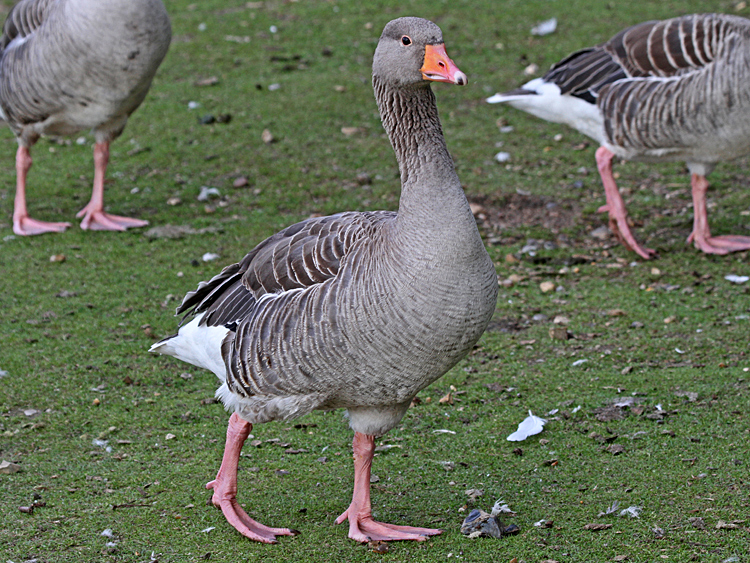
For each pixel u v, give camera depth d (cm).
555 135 1552
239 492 703
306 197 1329
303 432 799
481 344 954
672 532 626
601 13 2003
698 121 1067
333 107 1636
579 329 977
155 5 1124
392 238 568
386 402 607
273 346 596
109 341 959
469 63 1789
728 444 742
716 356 900
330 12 2108
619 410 809
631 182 1392
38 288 1078
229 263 1134
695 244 1171
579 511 660
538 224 1259
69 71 1125
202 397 858
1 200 1345
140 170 1434
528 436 773
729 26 1039
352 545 630
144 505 683
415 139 578
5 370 893
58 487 706
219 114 1616
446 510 673
